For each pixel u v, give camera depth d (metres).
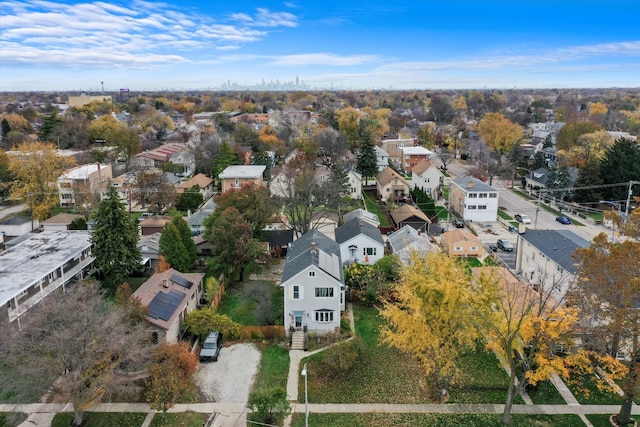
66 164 74.38
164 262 44.81
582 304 25.88
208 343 34.16
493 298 28.14
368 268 43.69
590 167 73.00
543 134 131.88
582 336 28.52
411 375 31.72
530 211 72.56
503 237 60.94
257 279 47.53
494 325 27.02
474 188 67.31
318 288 36.12
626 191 69.00
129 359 27.06
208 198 80.81
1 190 74.19
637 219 26.45
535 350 27.52
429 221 61.09
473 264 50.59
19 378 26.30
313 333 36.09
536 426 26.56
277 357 34.00
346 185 74.12
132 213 70.62
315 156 100.31
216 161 90.81
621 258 24.23
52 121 119.38
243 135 114.38
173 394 26.73
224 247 45.38
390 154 120.69
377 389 30.30
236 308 41.56
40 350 25.91
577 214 70.00
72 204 74.00
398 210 65.38
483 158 101.62
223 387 30.52
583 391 29.50
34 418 27.25
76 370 25.66
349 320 39.16
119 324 28.02
